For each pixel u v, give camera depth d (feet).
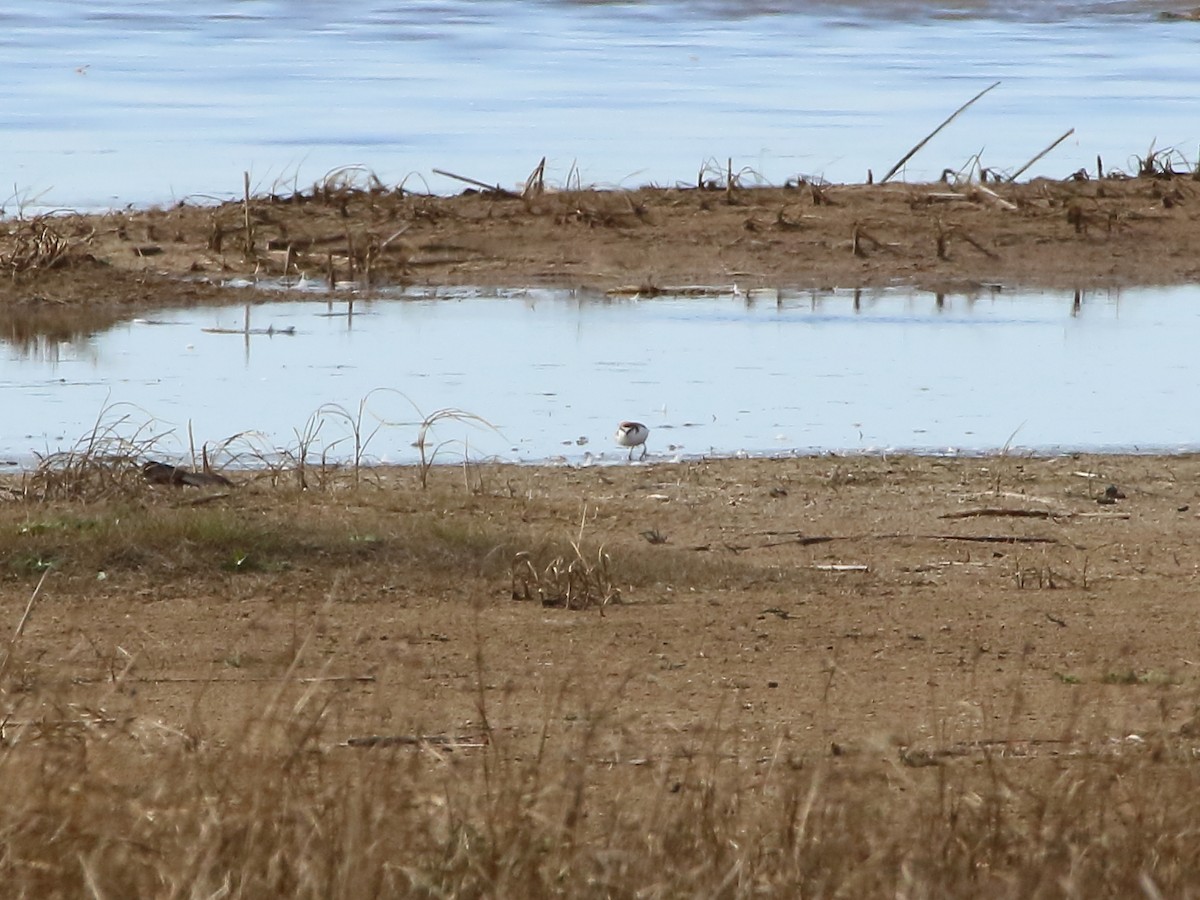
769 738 63.26
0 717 58.90
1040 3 503.20
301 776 51.47
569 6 476.13
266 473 117.29
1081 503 115.34
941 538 104.88
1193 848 49.03
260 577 87.92
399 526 97.81
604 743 61.77
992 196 217.97
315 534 93.91
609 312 177.88
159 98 312.71
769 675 73.67
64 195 222.69
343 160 251.80
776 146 270.87
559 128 285.43
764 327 171.63
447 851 47.19
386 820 48.67
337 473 118.93
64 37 400.67
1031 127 297.12
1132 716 67.41
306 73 350.43
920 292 189.67
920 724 66.08
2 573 86.79
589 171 244.83
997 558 100.48
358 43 401.29
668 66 369.30
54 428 129.80
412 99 316.81
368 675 72.18
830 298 186.19
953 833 49.73
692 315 176.65
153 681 70.33
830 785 54.90
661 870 46.96
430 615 82.64
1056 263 201.36
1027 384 150.30
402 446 127.54
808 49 404.16
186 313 174.19
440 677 72.02
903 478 120.57
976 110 315.58
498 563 91.71
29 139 265.13
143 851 46.24
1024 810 53.98
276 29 424.87
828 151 266.98
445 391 144.15
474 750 60.54
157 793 49.24
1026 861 48.44
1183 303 186.50
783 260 199.93
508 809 50.16
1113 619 84.94
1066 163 258.98
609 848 47.88
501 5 479.00
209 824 47.14
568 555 91.71
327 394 142.51
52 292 177.27
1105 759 58.23
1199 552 102.17
